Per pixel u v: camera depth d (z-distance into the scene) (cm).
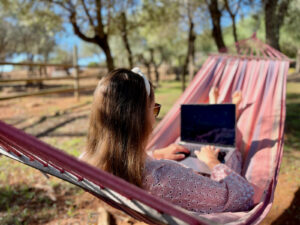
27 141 66
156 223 107
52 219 258
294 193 301
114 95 105
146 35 1496
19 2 899
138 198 77
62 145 486
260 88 328
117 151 105
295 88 1380
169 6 1098
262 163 212
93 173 70
